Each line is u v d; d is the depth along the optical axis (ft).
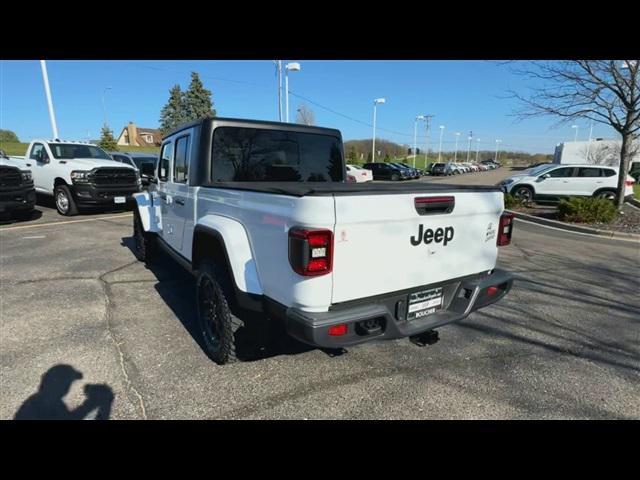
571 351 11.32
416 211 8.20
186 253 13.09
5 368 9.86
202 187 11.31
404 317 8.79
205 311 10.86
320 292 7.25
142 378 9.55
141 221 18.65
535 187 49.16
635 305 14.98
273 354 10.63
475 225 9.63
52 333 11.87
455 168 170.91
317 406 8.65
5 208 28.40
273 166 13.05
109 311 13.66
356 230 7.41
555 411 8.64
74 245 23.70
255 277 8.78
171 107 173.68
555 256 22.86
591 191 47.26
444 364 10.50
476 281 9.89
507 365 10.50
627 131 34.37
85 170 33.91
